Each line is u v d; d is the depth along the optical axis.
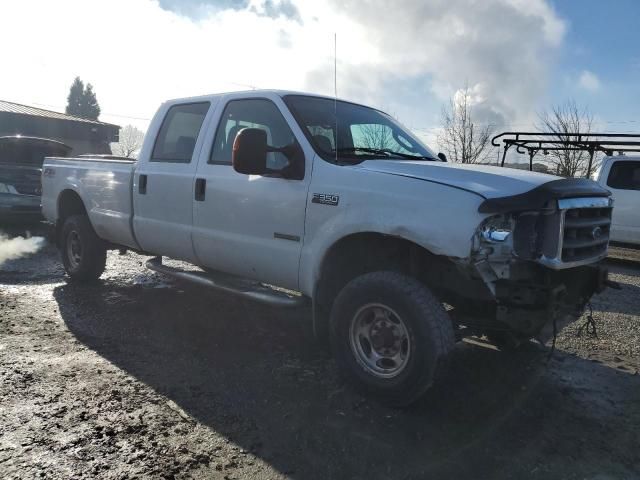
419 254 3.51
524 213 3.13
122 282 6.63
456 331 3.65
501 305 3.19
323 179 3.78
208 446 2.92
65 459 2.70
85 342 4.42
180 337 4.68
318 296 3.89
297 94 4.44
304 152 3.96
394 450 2.97
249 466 2.76
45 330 4.66
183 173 4.83
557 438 3.18
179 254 5.03
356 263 3.94
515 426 3.30
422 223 3.24
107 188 5.77
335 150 4.01
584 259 3.47
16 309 5.23
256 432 3.10
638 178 10.26
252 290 4.42
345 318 3.61
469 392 3.78
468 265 3.10
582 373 4.24
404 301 3.29
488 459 2.91
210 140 4.71
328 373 4.02
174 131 5.17
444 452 2.97
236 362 4.16
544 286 3.14
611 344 5.02
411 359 3.29
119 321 5.04
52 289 6.13
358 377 3.57
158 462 2.73
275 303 4.17
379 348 3.52
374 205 3.47
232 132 4.58
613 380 4.12
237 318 5.32
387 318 3.49
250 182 4.23
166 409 3.31
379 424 3.26
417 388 3.29
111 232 5.84
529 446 3.07
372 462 2.84
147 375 3.82
